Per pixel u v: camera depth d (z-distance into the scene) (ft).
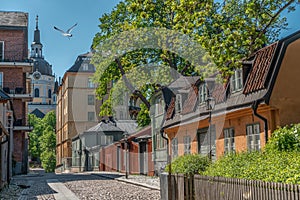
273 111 48.14
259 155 33.42
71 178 89.51
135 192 54.60
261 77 49.44
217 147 57.41
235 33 49.49
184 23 47.47
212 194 29.73
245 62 53.06
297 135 39.50
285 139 39.32
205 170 35.45
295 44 48.73
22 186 68.23
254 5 51.31
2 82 124.36
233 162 32.14
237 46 50.06
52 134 222.07
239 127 54.70
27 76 155.94
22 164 126.31
